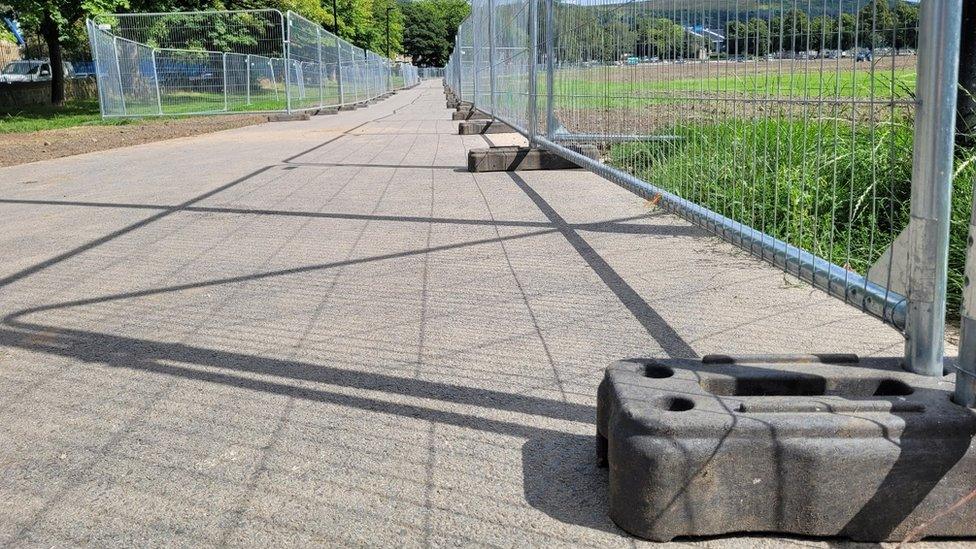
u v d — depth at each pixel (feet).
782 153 9.27
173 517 5.23
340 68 84.43
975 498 4.75
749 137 9.67
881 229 10.14
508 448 6.07
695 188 11.35
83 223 16.43
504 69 33.30
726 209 10.69
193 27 67.05
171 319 9.62
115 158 31.40
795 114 8.34
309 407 6.93
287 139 39.86
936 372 5.39
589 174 22.41
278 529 5.05
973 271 4.78
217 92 68.80
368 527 5.05
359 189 20.45
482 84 46.19
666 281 10.73
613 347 8.20
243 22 67.67
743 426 4.72
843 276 6.64
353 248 13.37
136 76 63.31
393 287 10.85
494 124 40.42
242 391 7.32
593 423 6.46
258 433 6.44
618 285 10.61
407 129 46.60
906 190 9.85
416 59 396.16
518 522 5.06
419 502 5.33
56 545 4.94
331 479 5.66
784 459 4.72
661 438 4.73
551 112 20.90
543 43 22.17
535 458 5.90
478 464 5.82
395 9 311.68
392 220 15.88
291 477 5.71
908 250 5.45
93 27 59.41
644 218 15.34
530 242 13.47
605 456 5.68
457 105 69.36
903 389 5.25
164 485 5.65
